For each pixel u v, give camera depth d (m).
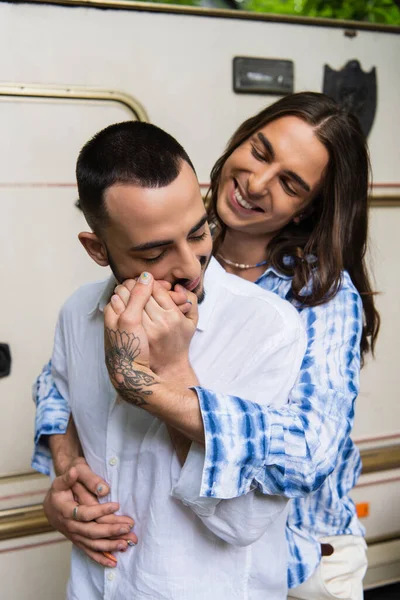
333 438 1.22
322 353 1.34
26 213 2.25
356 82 2.57
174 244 1.10
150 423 1.26
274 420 1.15
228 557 1.25
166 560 1.23
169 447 1.23
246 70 2.42
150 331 1.12
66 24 2.21
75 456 1.46
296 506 1.55
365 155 1.60
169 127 2.36
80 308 1.41
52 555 2.38
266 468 1.15
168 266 1.13
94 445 1.35
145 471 1.27
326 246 1.53
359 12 4.04
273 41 2.45
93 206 1.12
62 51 2.21
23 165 2.22
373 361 2.72
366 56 2.58
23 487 2.32
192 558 1.23
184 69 2.36
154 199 1.06
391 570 2.81
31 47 2.18
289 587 1.46
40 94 2.20
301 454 1.17
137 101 2.31
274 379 1.21
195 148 2.40
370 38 2.58
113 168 1.08
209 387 1.25
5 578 2.33
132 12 2.27
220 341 1.26
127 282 1.16
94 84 2.26
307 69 2.51
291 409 1.22
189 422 1.12
